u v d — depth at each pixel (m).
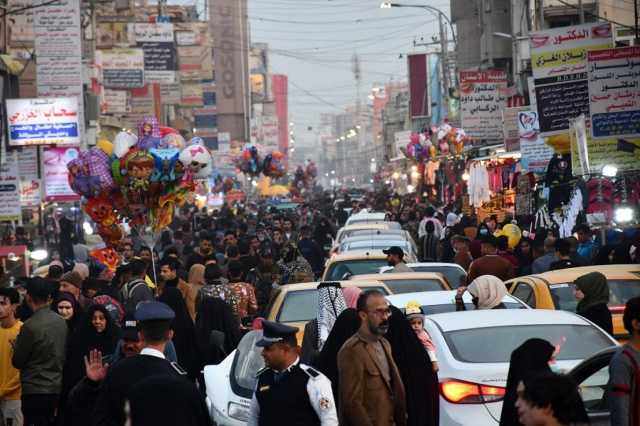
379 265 29.39
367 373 12.79
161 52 103.75
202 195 96.12
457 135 64.19
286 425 11.74
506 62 86.06
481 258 25.70
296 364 11.93
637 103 34.41
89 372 13.42
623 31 64.62
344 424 12.79
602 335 14.91
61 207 67.50
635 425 10.61
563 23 67.38
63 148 55.97
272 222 53.06
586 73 38.47
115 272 27.38
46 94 58.84
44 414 17.78
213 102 171.75
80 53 58.88
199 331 21.22
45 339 17.62
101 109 96.31
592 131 34.53
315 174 129.12
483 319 15.42
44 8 58.88
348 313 13.77
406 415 13.12
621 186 34.09
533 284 21.09
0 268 23.28
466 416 13.98
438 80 118.94
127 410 10.82
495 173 53.22
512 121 49.12
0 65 64.38
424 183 76.25
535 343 10.55
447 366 14.42
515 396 10.52
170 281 21.97
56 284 23.31
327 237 51.41
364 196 111.81
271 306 21.53
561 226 35.94
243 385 16.55
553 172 39.12
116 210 29.16
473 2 102.69
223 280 24.72
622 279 20.98
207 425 11.03
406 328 13.33
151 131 29.25
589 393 12.31
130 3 108.75
